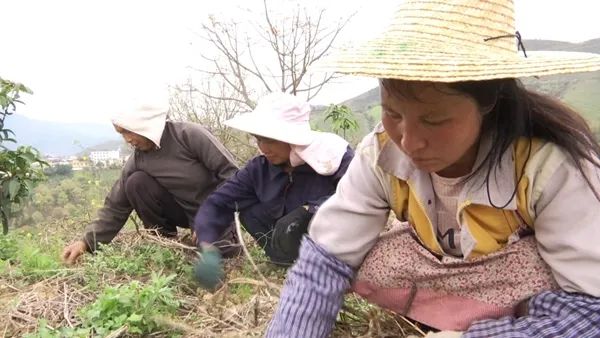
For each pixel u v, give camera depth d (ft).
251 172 11.39
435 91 4.28
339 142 10.91
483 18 4.58
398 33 4.70
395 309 6.40
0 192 14.52
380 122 5.71
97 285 10.19
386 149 5.62
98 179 22.65
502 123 4.97
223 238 11.94
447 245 5.84
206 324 8.28
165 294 8.73
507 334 5.16
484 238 5.51
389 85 4.39
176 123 13.07
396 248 6.15
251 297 8.80
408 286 6.18
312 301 5.82
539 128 5.04
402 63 4.19
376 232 6.10
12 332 8.58
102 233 12.76
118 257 11.27
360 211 5.91
